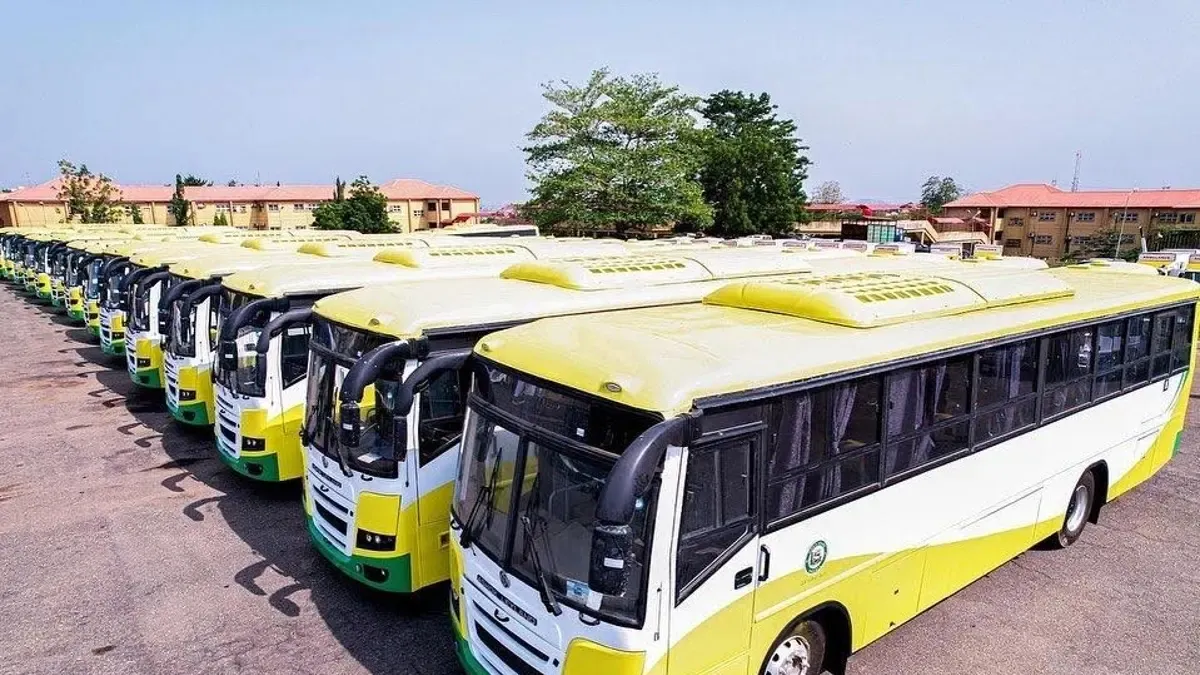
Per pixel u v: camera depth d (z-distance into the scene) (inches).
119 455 423.8
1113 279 376.2
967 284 265.6
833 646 210.1
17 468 402.6
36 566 294.0
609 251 509.7
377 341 248.8
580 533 157.2
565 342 183.5
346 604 267.0
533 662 165.9
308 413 273.7
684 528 155.4
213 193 2415.1
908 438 214.7
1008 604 270.1
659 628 152.3
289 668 229.9
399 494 238.4
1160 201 1953.7
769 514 175.6
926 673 228.4
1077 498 312.3
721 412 161.0
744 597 171.8
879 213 2672.2
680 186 1494.8
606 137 1549.0
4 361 672.4
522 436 171.5
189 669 229.3
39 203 2257.6
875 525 207.2
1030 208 2153.1
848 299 220.4
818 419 185.8
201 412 427.8
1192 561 304.2
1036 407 267.6
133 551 306.7
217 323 409.1
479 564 181.6
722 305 248.4
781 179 1888.5
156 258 569.0
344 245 517.3
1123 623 257.3
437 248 454.0
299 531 326.6
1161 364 349.4
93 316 745.0
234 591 275.3
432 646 242.1
